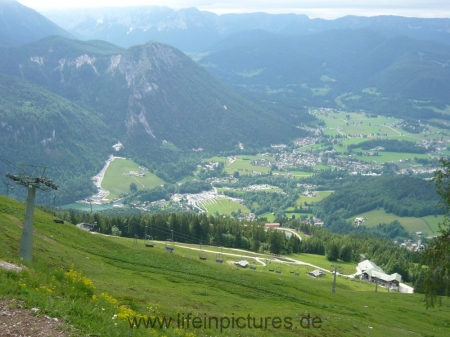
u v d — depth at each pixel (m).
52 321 24.84
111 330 25.92
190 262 94.19
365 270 168.25
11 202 90.69
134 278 63.06
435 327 78.81
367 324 61.66
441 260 42.41
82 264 61.97
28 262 36.16
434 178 44.62
